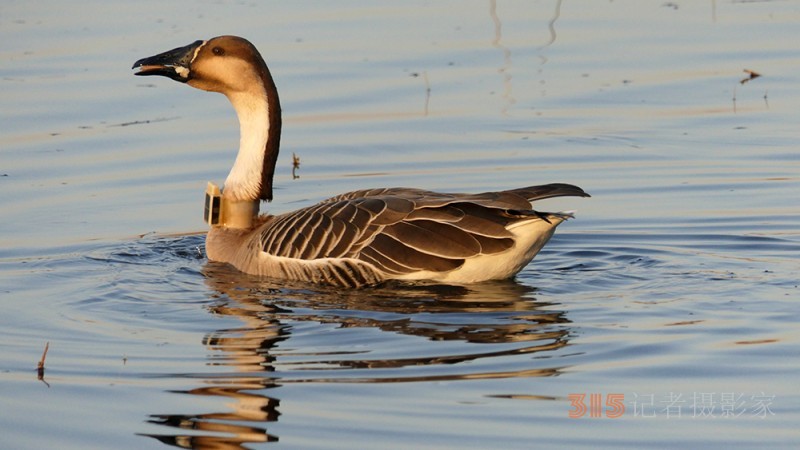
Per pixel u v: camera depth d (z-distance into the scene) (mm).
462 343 11570
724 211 16406
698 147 18703
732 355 11164
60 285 13883
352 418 9945
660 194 17109
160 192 17438
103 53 22547
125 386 10781
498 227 12875
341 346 11578
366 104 20484
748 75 21422
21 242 15523
